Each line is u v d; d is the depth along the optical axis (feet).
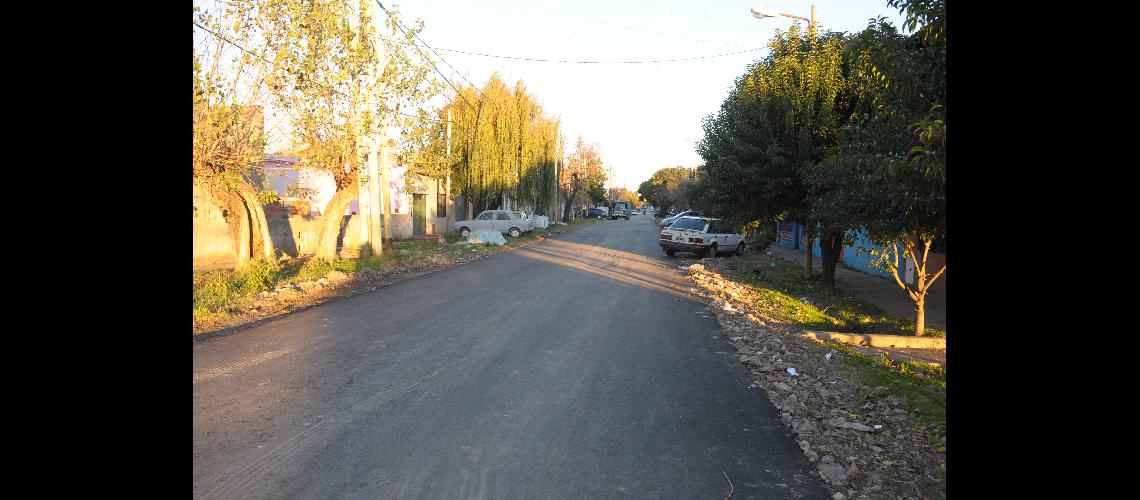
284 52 44.01
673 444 17.11
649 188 431.84
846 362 26.40
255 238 51.60
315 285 43.45
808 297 48.37
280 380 21.84
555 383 22.61
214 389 20.39
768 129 48.73
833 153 39.04
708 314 39.01
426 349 27.14
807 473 15.40
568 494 13.91
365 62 53.78
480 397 20.65
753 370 25.31
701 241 82.02
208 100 39.73
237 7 41.09
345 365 24.14
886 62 18.89
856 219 31.01
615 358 26.78
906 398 20.93
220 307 33.88
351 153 54.44
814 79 47.57
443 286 48.34
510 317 35.47
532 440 17.03
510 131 128.47
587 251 90.89
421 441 16.69
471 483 14.28
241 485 13.82
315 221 75.72
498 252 84.02
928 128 15.49
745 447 17.03
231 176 43.29
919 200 20.83
